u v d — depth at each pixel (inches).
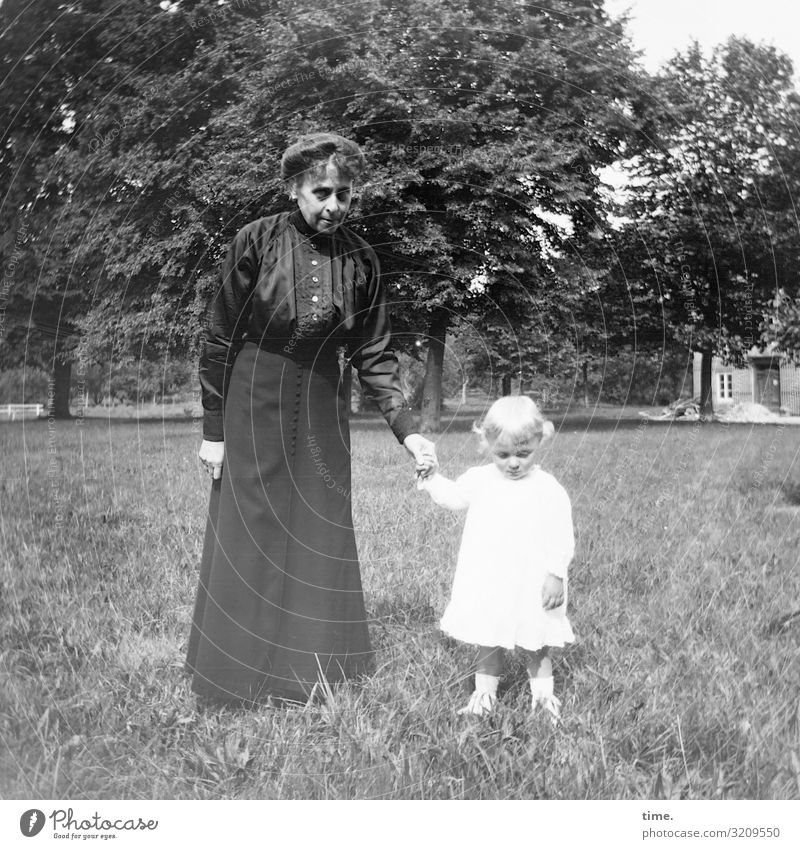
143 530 187.0
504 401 106.2
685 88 441.7
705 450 356.2
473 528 103.2
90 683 101.9
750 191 492.4
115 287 351.6
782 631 123.0
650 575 155.2
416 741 88.5
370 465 283.3
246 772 84.7
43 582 141.9
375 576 150.7
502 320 380.8
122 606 131.8
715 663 106.4
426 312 341.4
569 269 450.0
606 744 86.7
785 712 93.9
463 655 110.9
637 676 102.3
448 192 362.3
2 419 400.5
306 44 353.4
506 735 88.0
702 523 203.0
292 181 98.2
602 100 411.5
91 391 410.6
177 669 107.5
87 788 82.7
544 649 102.3
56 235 347.3
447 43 370.9
